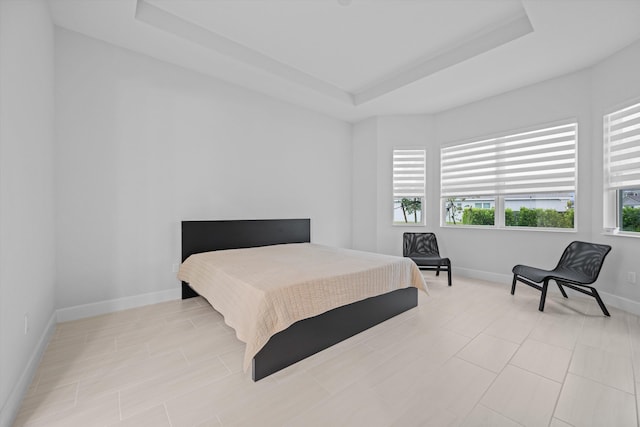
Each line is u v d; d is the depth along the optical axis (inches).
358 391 61.3
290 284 74.4
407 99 159.3
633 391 60.4
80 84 101.1
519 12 97.9
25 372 61.5
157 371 68.7
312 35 112.2
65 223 98.7
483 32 109.3
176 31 102.3
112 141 107.7
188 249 124.4
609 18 90.1
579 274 111.3
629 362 71.8
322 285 79.7
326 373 68.2
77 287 101.2
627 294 107.5
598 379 64.8
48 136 86.8
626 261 108.0
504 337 86.7
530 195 144.0
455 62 120.0
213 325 95.7
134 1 85.9
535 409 55.3
